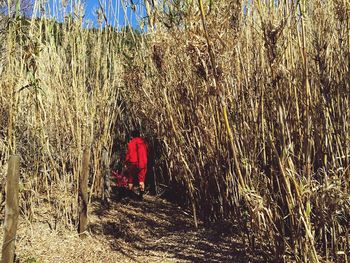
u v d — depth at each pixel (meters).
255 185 3.90
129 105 7.95
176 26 5.52
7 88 4.95
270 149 3.83
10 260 3.69
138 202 7.03
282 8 3.94
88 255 4.70
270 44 3.50
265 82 3.96
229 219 5.13
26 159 5.34
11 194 3.68
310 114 3.65
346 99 3.55
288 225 3.77
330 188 3.13
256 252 4.34
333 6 3.79
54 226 5.30
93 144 6.60
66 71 5.86
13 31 4.73
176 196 6.96
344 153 3.55
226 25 4.01
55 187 6.03
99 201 6.79
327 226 3.70
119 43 7.29
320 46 3.81
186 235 5.28
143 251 4.84
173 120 5.80
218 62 3.67
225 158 4.71
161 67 5.66
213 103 4.84
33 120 5.49
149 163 7.88
